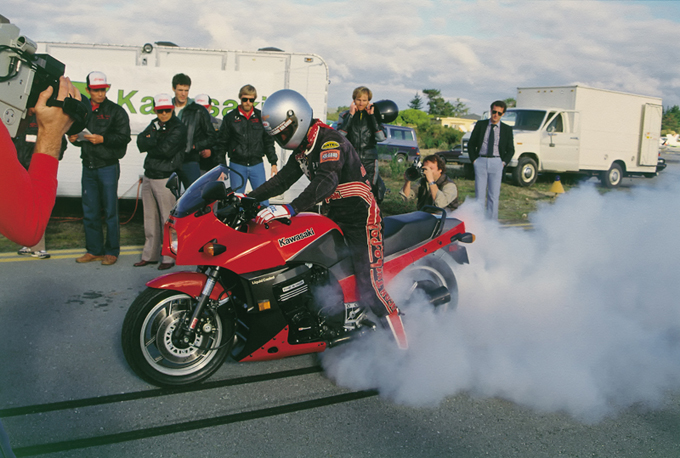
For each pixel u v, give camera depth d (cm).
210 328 329
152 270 584
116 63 820
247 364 371
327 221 347
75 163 822
